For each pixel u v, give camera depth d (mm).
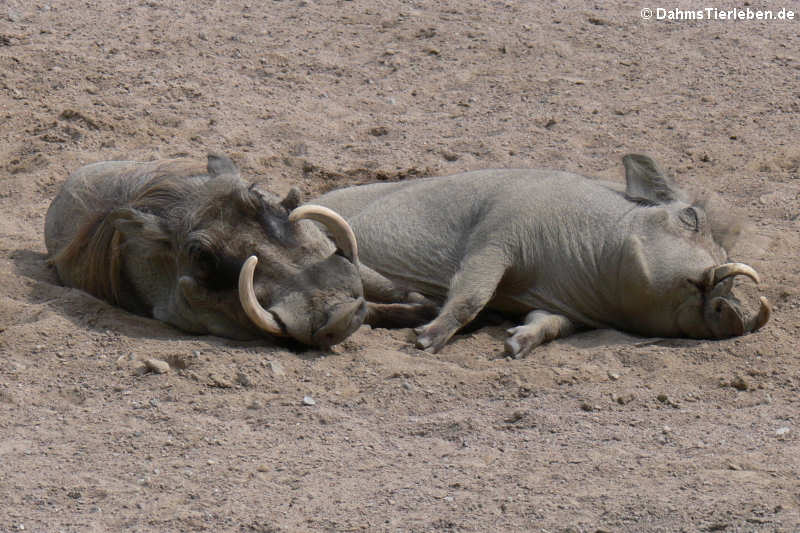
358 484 8203
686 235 11141
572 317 11328
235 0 23609
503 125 18047
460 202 11914
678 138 17422
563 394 9828
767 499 7711
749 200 15023
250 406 9523
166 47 20609
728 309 10641
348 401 9672
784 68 20766
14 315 11023
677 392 9852
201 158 16125
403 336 11031
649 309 10984
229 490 8117
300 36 21703
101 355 10312
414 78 20047
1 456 8594
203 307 10633
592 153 16922
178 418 9219
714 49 21781
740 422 9211
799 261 12680
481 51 21297
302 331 10039
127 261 11180
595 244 11219
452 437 9039
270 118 17938
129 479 8281
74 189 12219
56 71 18969
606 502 7777
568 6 24188
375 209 12148
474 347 10914
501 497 7914
